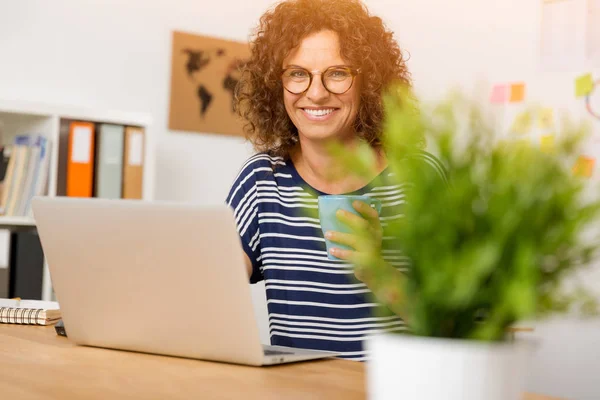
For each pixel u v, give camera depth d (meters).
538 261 0.54
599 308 0.55
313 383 0.94
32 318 1.47
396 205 0.62
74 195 3.10
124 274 1.10
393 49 1.75
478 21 3.89
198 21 3.74
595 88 3.48
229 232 0.97
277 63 1.66
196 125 3.72
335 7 1.64
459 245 0.55
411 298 0.59
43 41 3.30
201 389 0.89
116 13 3.49
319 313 1.56
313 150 1.64
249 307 1.00
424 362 0.59
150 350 1.14
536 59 3.68
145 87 3.58
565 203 0.53
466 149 0.56
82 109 3.09
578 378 3.37
